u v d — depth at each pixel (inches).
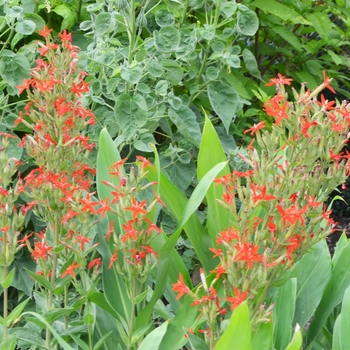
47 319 76.9
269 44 184.9
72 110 76.7
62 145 75.4
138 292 74.5
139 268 69.2
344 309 76.5
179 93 146.7
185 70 138.6
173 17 119.6
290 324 81.4
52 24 144.8
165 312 90.9
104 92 121.0
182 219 76.7
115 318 83.9
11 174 75.0
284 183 65.1
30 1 132.1
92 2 145.9
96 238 88.6
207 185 74.6
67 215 72.2
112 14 112.3
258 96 139.9
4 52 116.0
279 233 64.6
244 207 66.1
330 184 73.5
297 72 167.3
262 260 61.7
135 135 114.8
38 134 76.7
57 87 77.1
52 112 76.5
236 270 63.3
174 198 90.6
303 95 70.7
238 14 126.0
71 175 79.4
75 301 83.9
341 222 288.0
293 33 166.9
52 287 77.8
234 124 141.3
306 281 92.2
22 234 131.8
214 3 126.4
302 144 70.7
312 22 158.6
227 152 133.3
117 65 120.8
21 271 123.1
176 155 128.0
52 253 78.8
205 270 89.3
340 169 72.4
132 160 135.6
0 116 130.5
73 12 139.9
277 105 69.7
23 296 129.1
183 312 76.1
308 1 170.4
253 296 64.8
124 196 68.4
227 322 62.8
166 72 124.2
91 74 120.1
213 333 63.1
